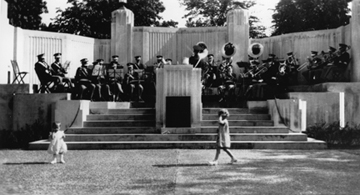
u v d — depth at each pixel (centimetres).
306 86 2059
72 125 1560
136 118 1639
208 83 2064
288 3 3419
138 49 2608
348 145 1516
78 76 1841
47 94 1708
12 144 1566
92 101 1791
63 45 2470
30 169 948
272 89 1920
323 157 1141
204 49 2039
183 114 1516
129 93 1962
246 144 1379
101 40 2641
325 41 2336
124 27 2584
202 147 1380
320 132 1608
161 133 1490
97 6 3778
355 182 774
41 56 1845
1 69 2100
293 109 1533
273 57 2056
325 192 687
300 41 2434
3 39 2128
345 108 1764
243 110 1716
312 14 3266
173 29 2644
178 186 737
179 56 2633
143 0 3797
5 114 1766
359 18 1950
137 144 1382
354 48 1972
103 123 1580
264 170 913
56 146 1041
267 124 1577
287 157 1141
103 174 869
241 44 2530
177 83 1523
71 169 942
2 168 965
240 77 2153
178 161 1064
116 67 2048
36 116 1716
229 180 795
